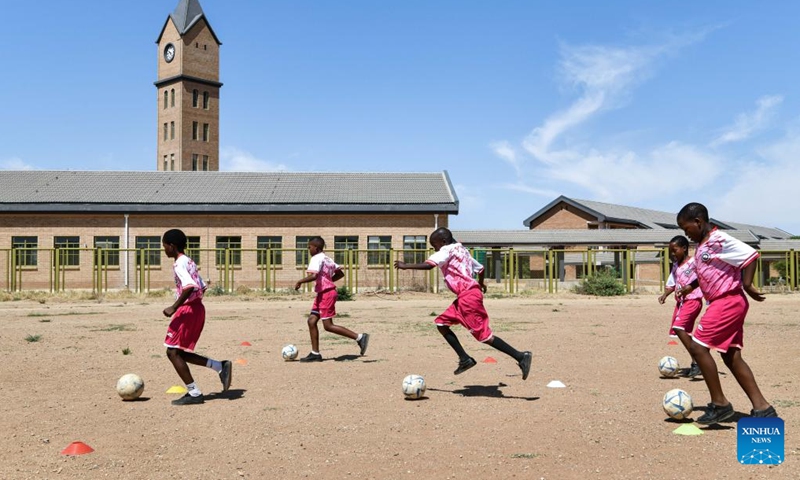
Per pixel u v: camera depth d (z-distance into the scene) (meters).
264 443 5.89
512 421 6.55
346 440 5.95
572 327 16.05
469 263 8.08
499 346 7.91
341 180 42.94
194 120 79.25
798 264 36.62
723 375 9.12
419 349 12.09
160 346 12.73
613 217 56.91
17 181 41.12
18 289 37.62
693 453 5.40
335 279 11.00
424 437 6.01
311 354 10.78
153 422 6.70
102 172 43.44
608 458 5.29
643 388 8.24
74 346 12.73
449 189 40.88
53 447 5.81
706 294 6.34
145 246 38.34
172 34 79.50
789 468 4.98
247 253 38.38
